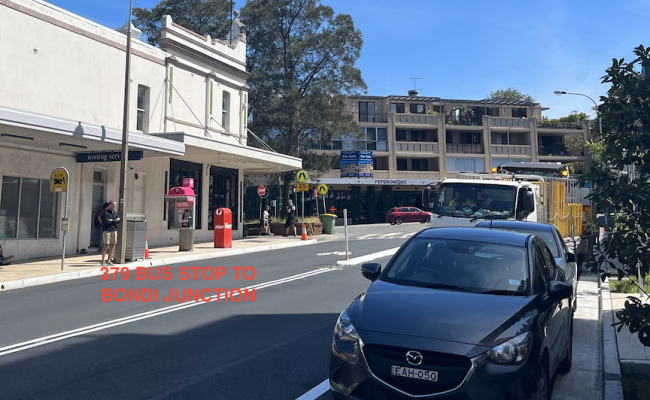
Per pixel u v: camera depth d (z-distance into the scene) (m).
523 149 53.75
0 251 15.37
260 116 34.88
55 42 17.47
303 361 6.53
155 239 22.16
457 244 5.93
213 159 24.22
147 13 41.03
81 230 18.95
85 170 19.02
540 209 13.09
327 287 12.02
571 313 6.76
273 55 35.56
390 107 53.16
